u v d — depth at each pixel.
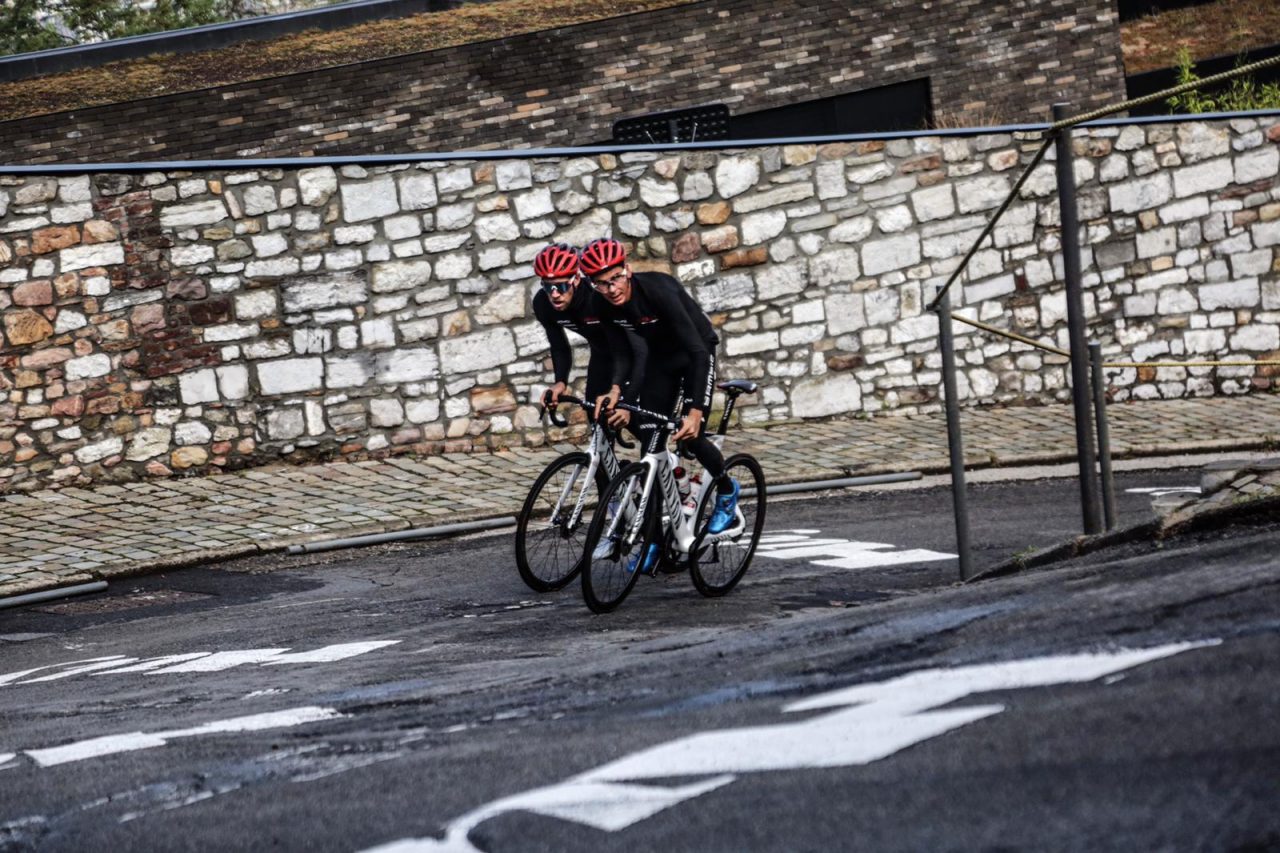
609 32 27.58
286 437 18.70
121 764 5.72
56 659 10.33
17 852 4.54
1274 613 4.99
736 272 19.91
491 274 19.16
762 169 19.91
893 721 4.52
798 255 20.08
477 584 11.98
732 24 27.97
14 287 17.75
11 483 17.80
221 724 6.52
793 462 17.69
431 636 9.55
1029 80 28.81
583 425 19.45
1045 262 20.78
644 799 4.05
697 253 19.78
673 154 19.62
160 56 29.03
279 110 26.75
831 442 18.78
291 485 17.66
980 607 6.57
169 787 5.18
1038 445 18.17
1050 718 4.19
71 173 17.84
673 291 10.30
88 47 28.88
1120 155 20.91
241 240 18.44
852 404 20.34
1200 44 31.48
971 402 20.72
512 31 27.55
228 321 18.47
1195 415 19.83
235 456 18.58
